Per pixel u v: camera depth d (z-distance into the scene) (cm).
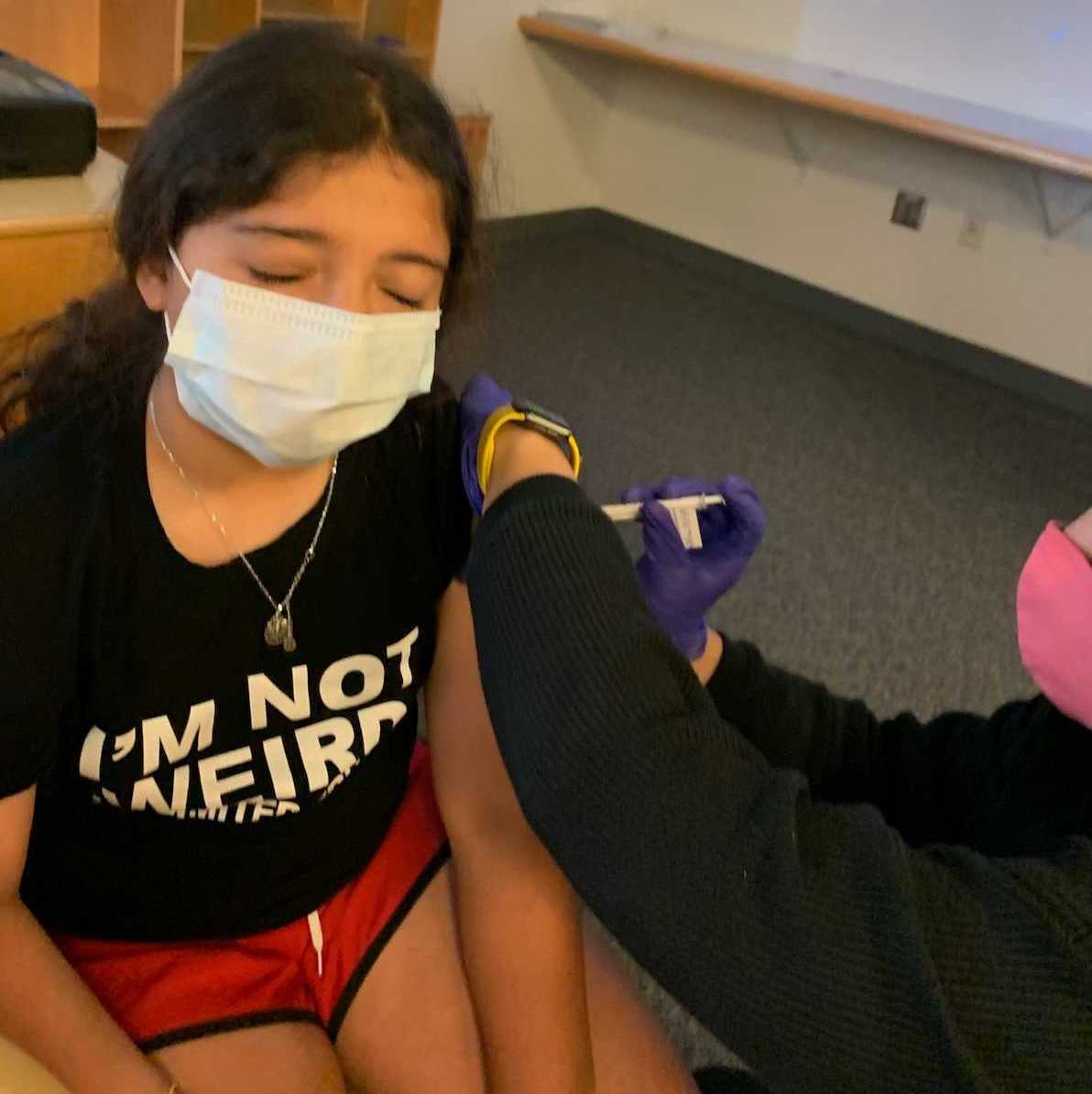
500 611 61
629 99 423
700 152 412
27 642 68
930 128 303
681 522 89
